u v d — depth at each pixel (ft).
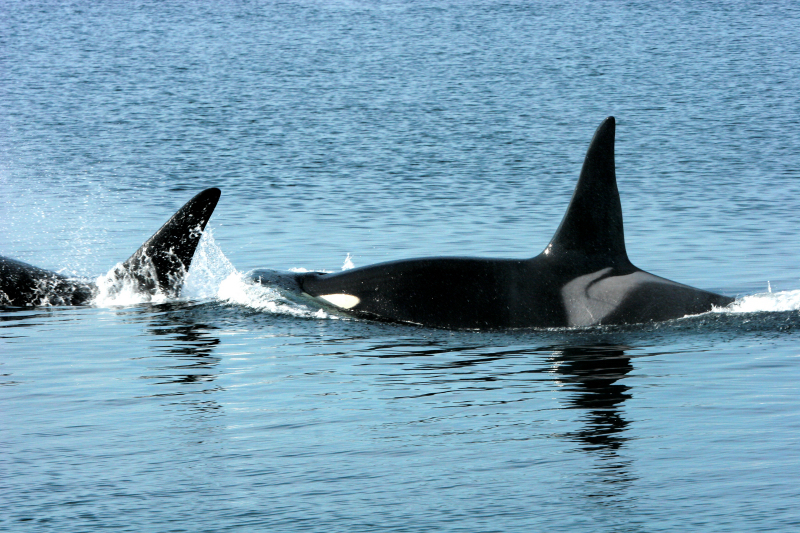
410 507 98.63
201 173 410.72
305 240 270.26
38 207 327.67
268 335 175.63
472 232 279.49
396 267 192.85
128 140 517.14
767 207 322.96
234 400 135.44
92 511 98.43
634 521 94.63
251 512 97.81
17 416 129.08
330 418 126.72
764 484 102.47
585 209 187.52
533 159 449.89
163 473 107.96
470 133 542.57
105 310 198.39
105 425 124.67
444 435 119.55
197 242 207.62
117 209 324.39
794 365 151.43
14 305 204.03
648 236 277.64
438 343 169.89
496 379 145.48
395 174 408.46
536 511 97.40
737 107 648.38
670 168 420.36
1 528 94.84
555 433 119.85
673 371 149.18
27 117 612.70
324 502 99.96
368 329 180.14
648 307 182.29
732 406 129.90
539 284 185.26
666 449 113.60
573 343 168.66
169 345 168.76
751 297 191.01
